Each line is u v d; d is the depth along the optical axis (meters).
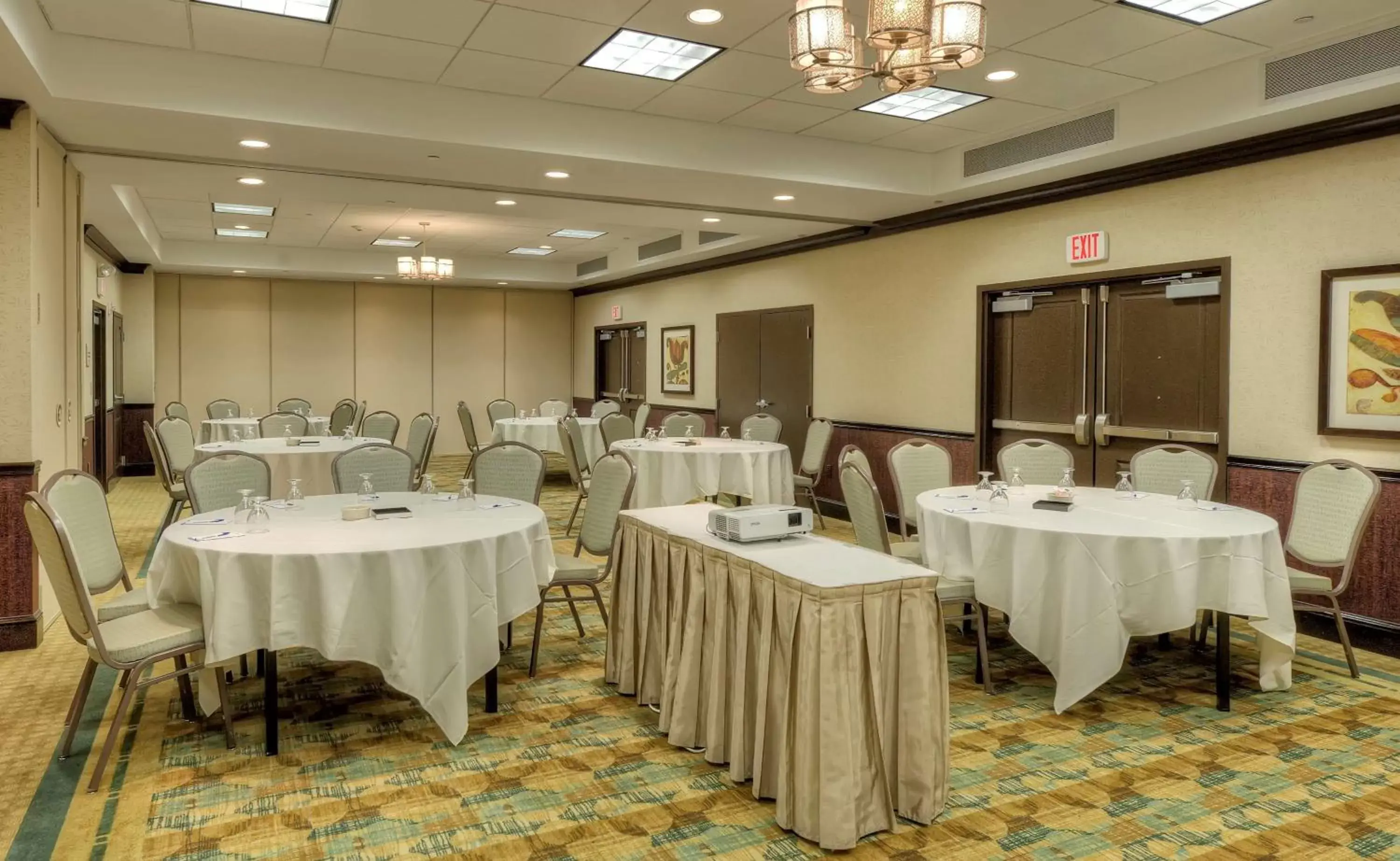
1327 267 4.93
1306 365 5.04
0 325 4.50
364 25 4.36
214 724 3.55
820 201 7.13
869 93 5.45
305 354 13.83
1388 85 4.26
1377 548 4.74
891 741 2.80
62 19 4.25
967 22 2.87
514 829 2.75
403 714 3.68
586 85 5.31
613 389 14.24
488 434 15.10
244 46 4.63
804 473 9.15
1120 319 6.18
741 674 3.01
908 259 7.92
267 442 7.91
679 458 7.18
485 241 11.77
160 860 2.56
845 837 2.61
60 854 2.59
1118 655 3.66
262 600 3.16
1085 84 5.25
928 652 2.79
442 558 3.29
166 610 3.44
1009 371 7.05
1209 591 3.66
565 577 4.32
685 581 3.39
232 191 6.90
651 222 8.27
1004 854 2.63
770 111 5.82
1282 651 3.97
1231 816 2.88
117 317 11.32
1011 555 3.85
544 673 4.22
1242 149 5.20
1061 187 6.30
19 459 4.55
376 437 9.31
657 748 3.37
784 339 9.73
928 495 4.75
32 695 3.86
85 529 3.64
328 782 3.06
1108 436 6.27
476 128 5.41
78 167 5.88
